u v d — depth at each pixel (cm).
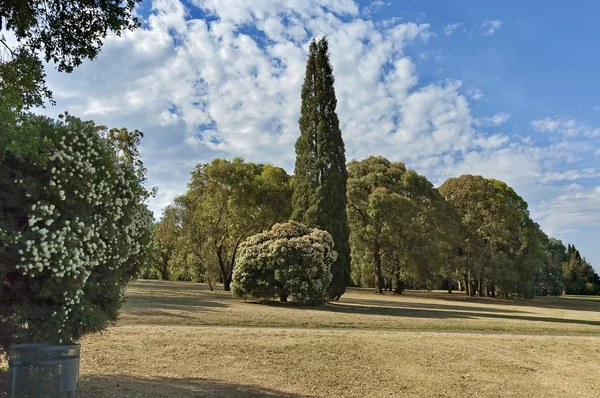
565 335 1559
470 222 4831
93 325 561
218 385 672
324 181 2662
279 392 663
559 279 6669
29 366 433
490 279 4731
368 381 758
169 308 1681
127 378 672
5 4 578
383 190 3991
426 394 707
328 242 2420
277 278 2259
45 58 653
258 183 3550
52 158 505
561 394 751
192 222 3394
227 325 1345
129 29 656
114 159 612
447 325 1645
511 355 1063
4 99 443
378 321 1647
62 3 624
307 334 1212
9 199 491
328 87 2788
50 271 501
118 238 595
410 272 4078
